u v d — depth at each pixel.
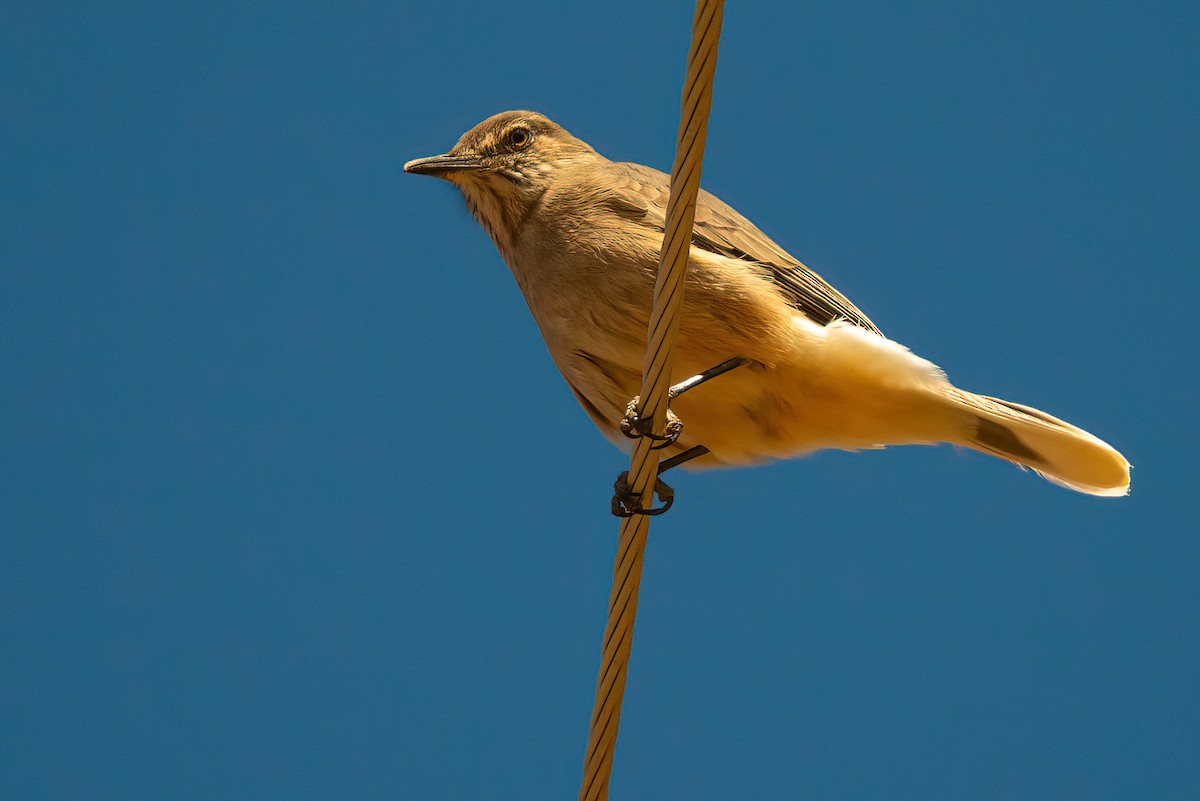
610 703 8.91
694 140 8.02
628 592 8.91
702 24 7.82
